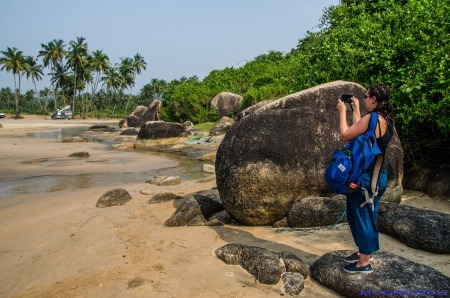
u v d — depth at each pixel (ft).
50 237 16.71
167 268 12.35
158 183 29.94
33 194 27.94
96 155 51.13
